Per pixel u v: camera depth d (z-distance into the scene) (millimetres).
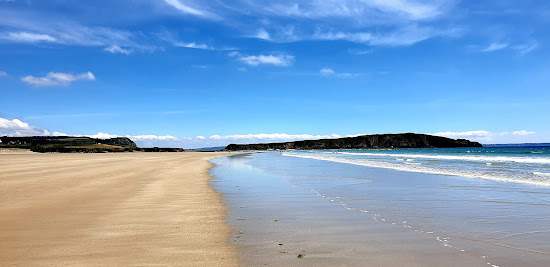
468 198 12234
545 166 27766
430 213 9641
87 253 5895
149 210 10055
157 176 21188
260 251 6090
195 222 8508
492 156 49594
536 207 10367
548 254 5883
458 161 37250
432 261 5531
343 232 7508
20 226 7902
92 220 8609
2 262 5391
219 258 5680
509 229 7727
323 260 5590
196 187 15852
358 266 5301
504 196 12539
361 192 14062
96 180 18219
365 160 42812
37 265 5266
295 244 6555
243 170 27625
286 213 9719
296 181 18547
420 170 24922
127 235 7160
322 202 11625
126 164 34125
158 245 6430
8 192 13539
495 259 5629
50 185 15844
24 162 37531
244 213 9711
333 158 52250
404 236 7141
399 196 12906
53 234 7180
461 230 7656
